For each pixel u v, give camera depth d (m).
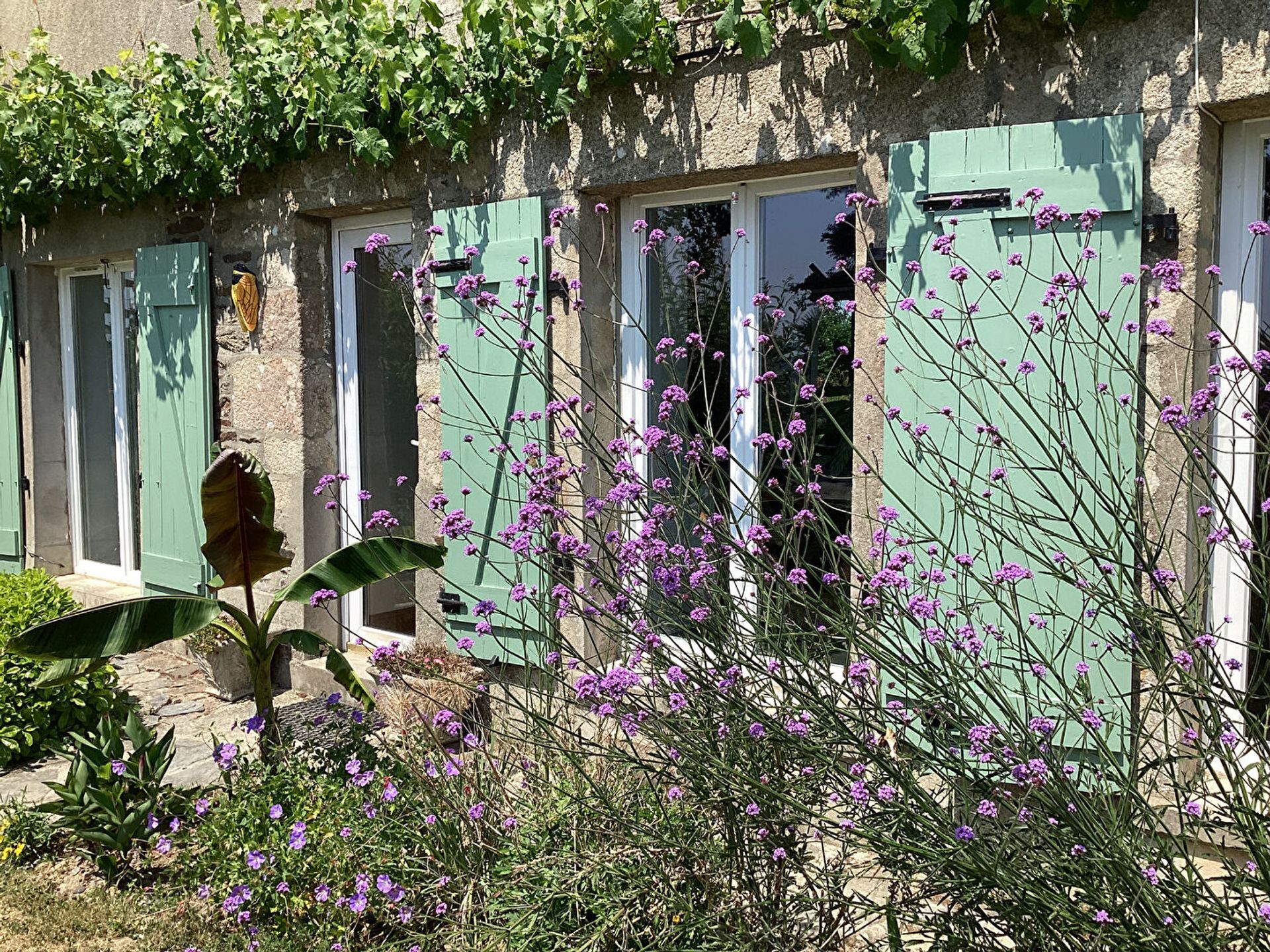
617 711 2.29
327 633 5.37
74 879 3.43
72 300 6.95
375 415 5.38
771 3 3.53
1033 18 3.18
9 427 6.86
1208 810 2.26
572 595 2.50
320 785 3.26
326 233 5.38
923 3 3.10
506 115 4.40
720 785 2.21
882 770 2.07
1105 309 3.05
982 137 3.21
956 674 2.20
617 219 4.37
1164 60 2.99
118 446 6.76
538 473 2.75
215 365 5.68
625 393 4.39
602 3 3.79
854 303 2.90
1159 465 3.02
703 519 2.45
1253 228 2.37
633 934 2.38
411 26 4.59
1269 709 2.18
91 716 4.68
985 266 3.21
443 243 4.59
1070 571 2.98
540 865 2.62
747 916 2.36
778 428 4.01
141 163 5.61
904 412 3.38
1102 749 2.14
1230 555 3.10
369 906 2.84
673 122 3.94
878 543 2.88
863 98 3.51
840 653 3.41
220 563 3.69
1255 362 2.27
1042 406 3.13
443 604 4.56
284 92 4.90
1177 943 1.83
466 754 3.21
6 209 6.44
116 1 6.34
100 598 6.45
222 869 3.07
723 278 4.17
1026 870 1.95
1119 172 3.01
